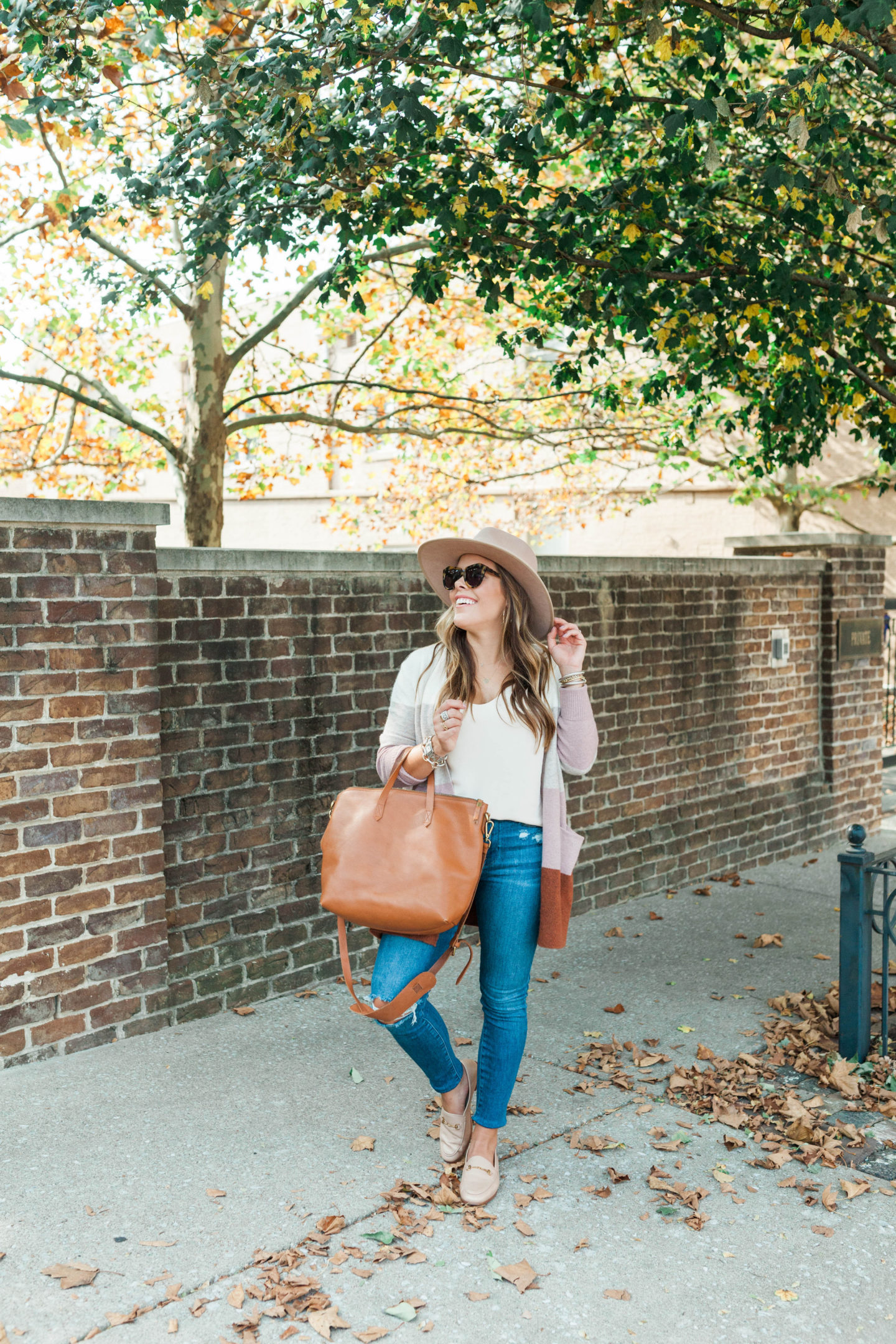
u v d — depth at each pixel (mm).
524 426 10344
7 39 4730
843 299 5164
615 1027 4500
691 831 7031
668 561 6746
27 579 3787
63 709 3916
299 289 8750
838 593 8297
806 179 4637
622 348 5652
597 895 6324
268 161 4832
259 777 4676
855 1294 2730
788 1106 3711
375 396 10250
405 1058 4109
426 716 3098
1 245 7301
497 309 5379
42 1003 3941
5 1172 3197
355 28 4277
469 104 5375
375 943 5234
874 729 8891
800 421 5492
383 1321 2580
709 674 7133
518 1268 2770
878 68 4082
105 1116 3568
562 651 3084
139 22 4930
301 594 4797
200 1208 3023
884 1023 4164
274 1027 4402
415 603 5309
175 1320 2549
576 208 5117
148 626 4141
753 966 5316
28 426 9625
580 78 4652
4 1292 2635
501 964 3049
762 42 5551
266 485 10492
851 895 4117
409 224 5051
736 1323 2607
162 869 4266
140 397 10422
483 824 2891
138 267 6773
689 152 4750
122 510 3990
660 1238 2955
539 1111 3699
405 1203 3090
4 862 3795
